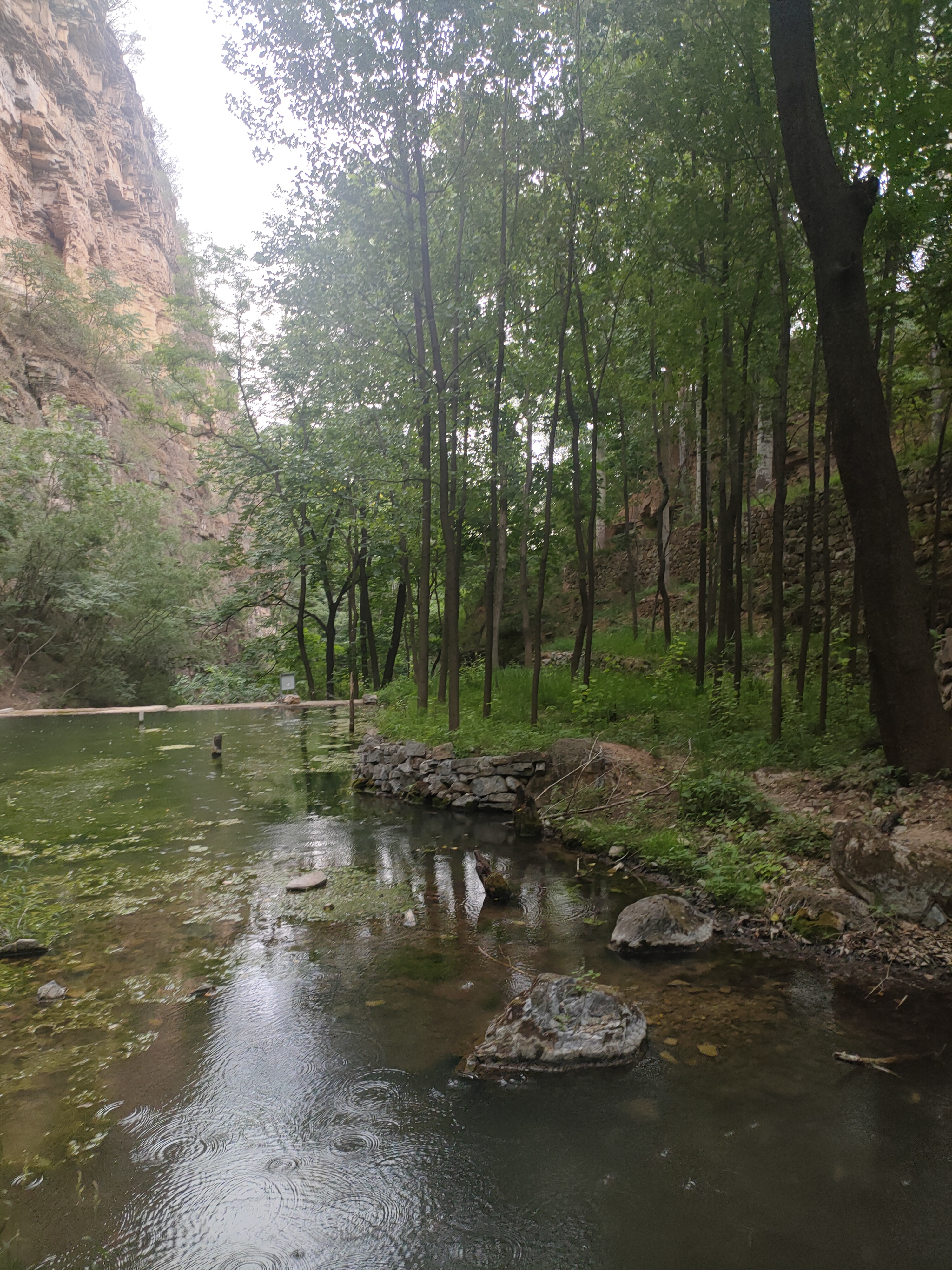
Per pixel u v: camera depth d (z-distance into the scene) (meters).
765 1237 2.38
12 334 31.81
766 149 7.38
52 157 37.34
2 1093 3.30
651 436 18.30
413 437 14.92
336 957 4.71
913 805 5.64
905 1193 2.56
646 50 7.98
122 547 28.48
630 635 17.22
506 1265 2.30
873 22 6.74
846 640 11.05
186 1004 4.11
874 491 6.08
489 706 10.68
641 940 4.70
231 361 22.20
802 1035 3.63
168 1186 2.70
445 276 10.52
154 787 10.40
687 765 7.86
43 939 5.03
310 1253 2.38
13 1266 2.33
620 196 8.95
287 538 23.67
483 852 7.04
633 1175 2.69
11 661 25.69
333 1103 3.18
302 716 19.89
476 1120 3.04
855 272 6.05
